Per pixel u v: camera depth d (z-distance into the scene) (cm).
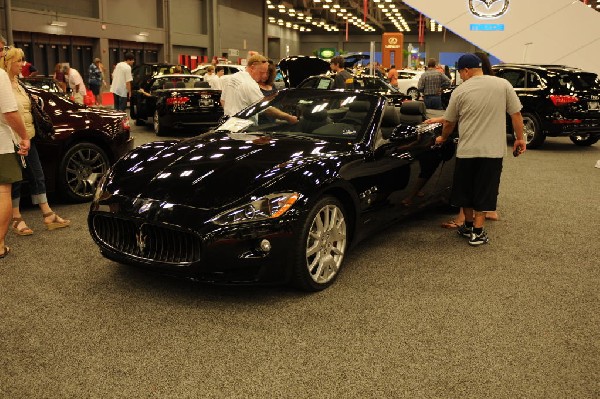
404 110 470
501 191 729
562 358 298
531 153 1070
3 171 436
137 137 1238
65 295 371
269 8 4678
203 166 380
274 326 330
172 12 3111
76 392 261
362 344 310
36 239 494
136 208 353
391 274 420
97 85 2127
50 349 300
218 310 352
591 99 1056
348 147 423
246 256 341
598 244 505
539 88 1072
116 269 420
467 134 478
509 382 274
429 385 270
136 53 2909
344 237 405
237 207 341
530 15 1708
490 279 413
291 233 352
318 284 381
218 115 1207
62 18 2328
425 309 358
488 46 1753
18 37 2189
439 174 551
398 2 4634
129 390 263
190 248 342
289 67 1207
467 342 314
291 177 365
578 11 1680
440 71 1317
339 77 1022
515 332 328
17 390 261
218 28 3559
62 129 600
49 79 845
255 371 281
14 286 385
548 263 451
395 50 3347
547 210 630
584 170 890
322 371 281
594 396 264
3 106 423
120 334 318
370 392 263
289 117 471
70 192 618
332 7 4769
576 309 362
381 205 455
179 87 1286
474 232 495
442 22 1750
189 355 296
